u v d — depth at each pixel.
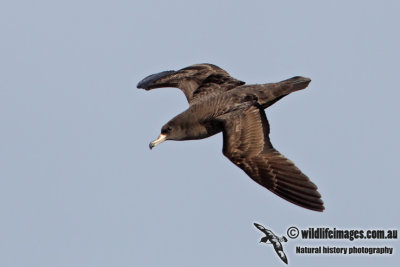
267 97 17.48
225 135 15.95
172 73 19.81
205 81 18.48
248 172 15.17
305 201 14.65
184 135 17.33
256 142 15.57
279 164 15.07
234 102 17.05
